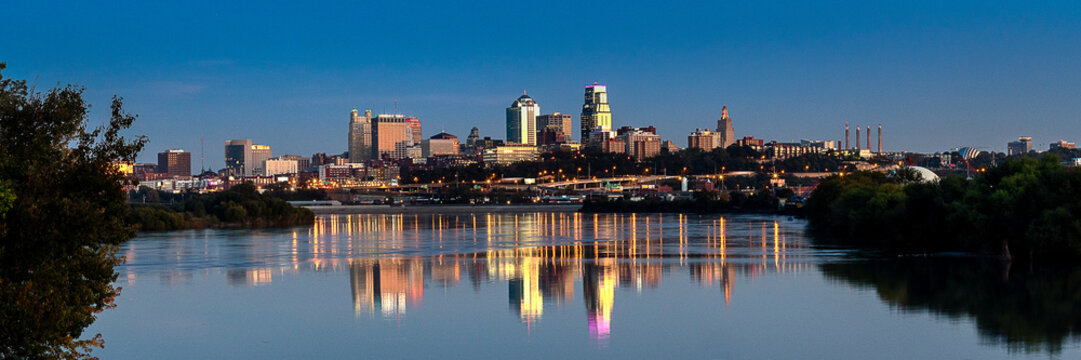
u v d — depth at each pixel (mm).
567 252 168250
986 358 72438
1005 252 135625
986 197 139125
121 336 83812
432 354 76125
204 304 101375
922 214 155500
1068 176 131625
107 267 50938
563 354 75938
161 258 156875
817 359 73438
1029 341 77938
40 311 45250
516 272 131375
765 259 146250
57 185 48438
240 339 82250
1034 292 102938
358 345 79625
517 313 94500
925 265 130500
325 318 92125
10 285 45188
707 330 84875
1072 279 112312
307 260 153125
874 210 176500
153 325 88812
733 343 79500
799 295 103875
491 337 82562
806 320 88812
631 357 74812
